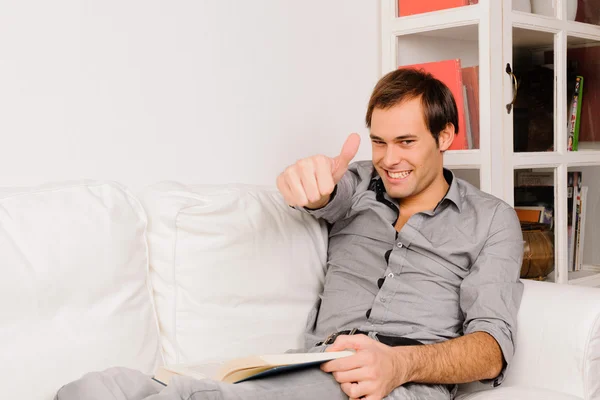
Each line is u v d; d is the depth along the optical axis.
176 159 1.65
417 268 1.44
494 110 1.92
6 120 1.35
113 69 1.52
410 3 2.12
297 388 1.04
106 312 1.20
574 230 2.12
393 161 1.43
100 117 1.50
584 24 2.19
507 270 1.38
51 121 1.42
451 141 1.51
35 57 1.39
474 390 1.39
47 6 1.40
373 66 2.19
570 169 2.13
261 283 1.45
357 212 1.57
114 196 1.29
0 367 1.04
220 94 1.74
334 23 2.04
